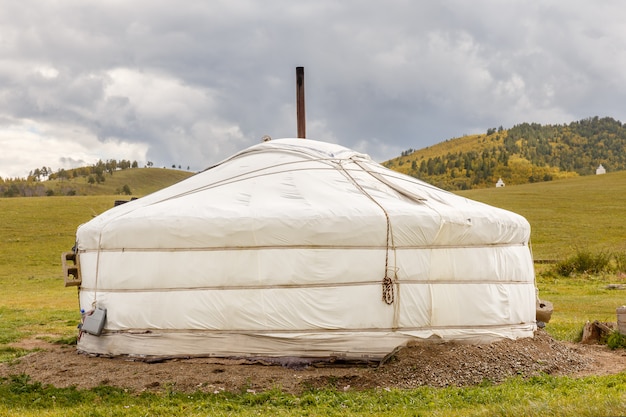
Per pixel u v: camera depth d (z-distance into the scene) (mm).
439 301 8625
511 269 9359
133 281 8641
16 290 24641
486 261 8969
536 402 5980
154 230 8469
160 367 8328
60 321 14266
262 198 8961
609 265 25812
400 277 8422
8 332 12336
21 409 6828
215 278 8383
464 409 6289
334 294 8312
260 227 8227
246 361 8398
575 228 44406
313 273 8273
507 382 7594
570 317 14711
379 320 8375
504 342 8867
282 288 8305
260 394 7180
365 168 10102
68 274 9570
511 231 9367
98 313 8820
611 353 9617
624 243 38906
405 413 6277
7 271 32156
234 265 8352
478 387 7398
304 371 8180
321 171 9625
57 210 51938
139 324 8656
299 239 8250
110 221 8859
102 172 160375
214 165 10953
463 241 8789
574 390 6875
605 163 196250
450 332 8703
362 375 7887
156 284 8555
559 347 9352
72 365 8625
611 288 21031
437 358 8156
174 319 8516
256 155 10445
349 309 8312
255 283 8328
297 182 9328
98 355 9023
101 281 8930
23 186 129375
